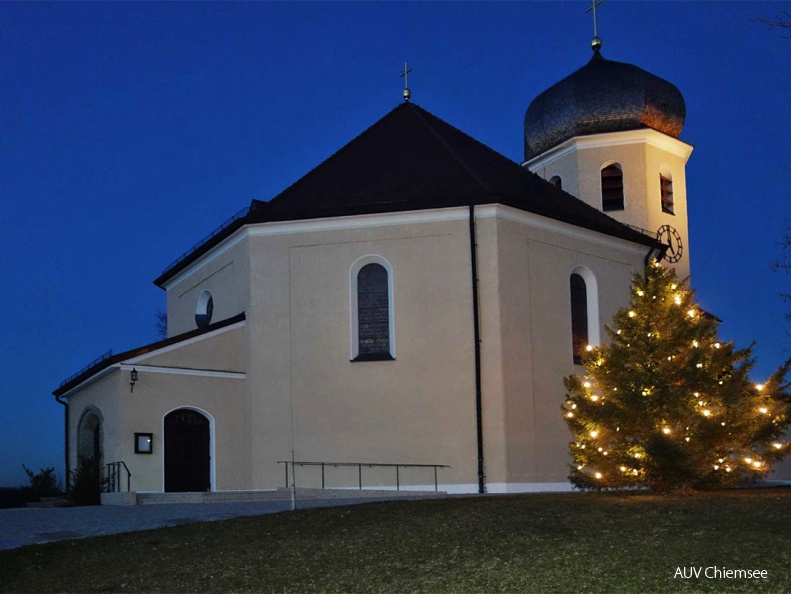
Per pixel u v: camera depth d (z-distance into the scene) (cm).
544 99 3941
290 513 1938
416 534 1628
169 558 1523
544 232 3031
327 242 2972
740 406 2111
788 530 1532
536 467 2845
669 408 2084
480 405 2802
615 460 2102
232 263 3152
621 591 1244
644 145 3788
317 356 2928
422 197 2959
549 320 2983
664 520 1670
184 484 2872
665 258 3775
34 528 1917
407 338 2883
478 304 2858
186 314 3516
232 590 1330
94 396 3041
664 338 2152
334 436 2880
